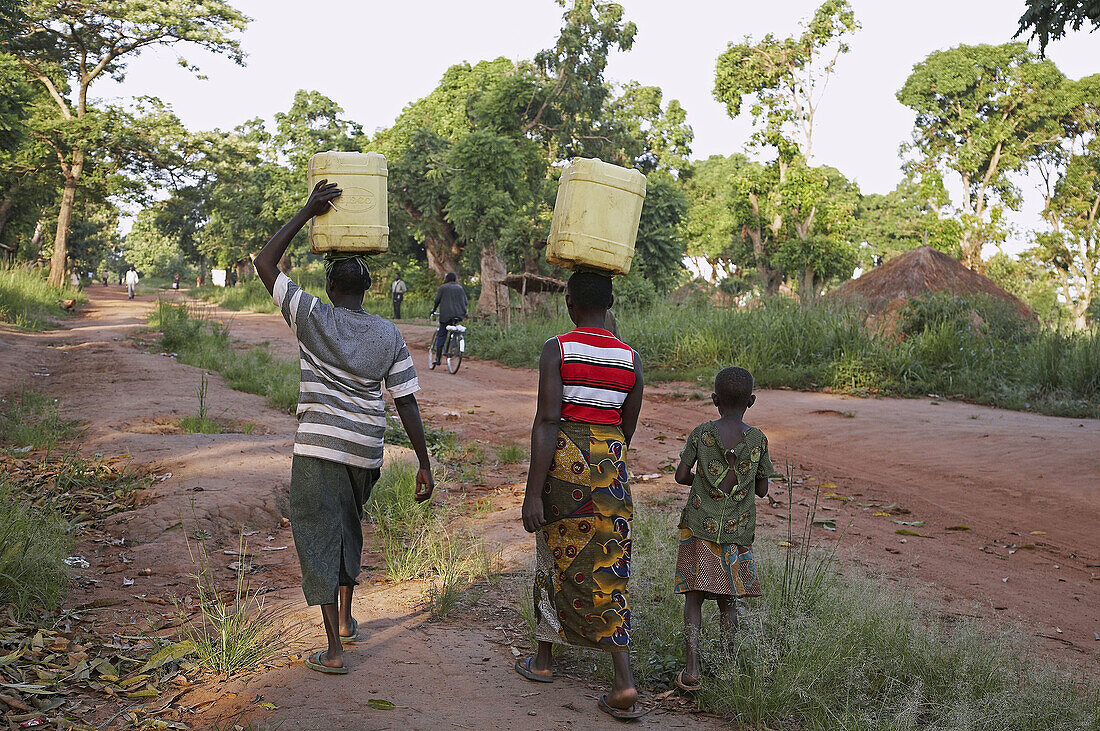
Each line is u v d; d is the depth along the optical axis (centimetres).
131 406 1046
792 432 1065
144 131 3872
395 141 4875
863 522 697
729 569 398
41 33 3684
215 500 637
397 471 731
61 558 493
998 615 494
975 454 926
